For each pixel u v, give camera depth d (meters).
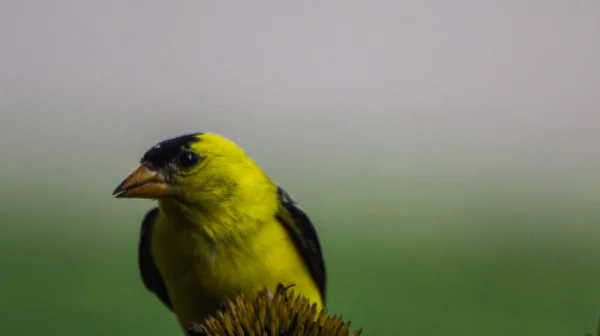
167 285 1.84
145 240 1.85
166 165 1.83
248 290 1.83
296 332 1.78
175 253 1.83
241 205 1.83
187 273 1.83
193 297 1.83
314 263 1.84
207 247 1.83
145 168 1.83
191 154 1.83
